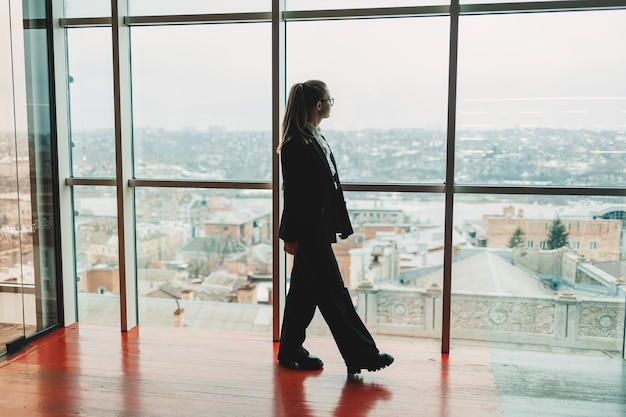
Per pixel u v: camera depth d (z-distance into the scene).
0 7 3.64
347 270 3.94
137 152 4.17
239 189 3.99
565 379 3.30
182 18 3.94
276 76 3.78
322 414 2.86
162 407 2.94
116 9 3.91
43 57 4.06
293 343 3.40
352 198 3.86
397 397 3.06
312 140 3.21
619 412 2.88
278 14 3.71
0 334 3.68
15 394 3.11
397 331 3.92
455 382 3.25
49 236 4.16
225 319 4.15
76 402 3.00
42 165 4.07
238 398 3.04
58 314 4.27
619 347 3.66
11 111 3.74
